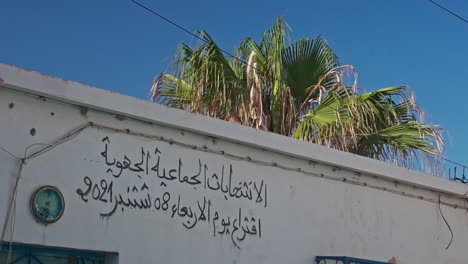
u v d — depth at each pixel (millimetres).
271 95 12062
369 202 9695
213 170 7801
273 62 12156
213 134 7742
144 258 6926
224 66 11656
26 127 6254
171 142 7438
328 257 8602
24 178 6156
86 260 6625
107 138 6863
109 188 6777
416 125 11422
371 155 11570
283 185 8555
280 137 8477
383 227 9812
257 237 8086
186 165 7531
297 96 12508
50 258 6383
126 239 6816
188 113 7500
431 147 11188
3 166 6047
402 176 10125
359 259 8742
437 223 10805
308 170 8922
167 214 7227
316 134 11125
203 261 7461
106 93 6781
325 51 12469
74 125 6617
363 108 11305
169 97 11992
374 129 11531
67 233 6371
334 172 9273
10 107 6180
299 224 8617
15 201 6062
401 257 9977
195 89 11336
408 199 10375
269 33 12438
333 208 9125
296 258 8461
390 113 11984
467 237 11320
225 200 7836
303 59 12461
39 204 6207
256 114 11508
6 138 6105
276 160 8547
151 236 7031
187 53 11602
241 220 7957
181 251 7270
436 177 10734
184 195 7434
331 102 11250
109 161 6836
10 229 5996
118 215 6801
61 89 6430
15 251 6145
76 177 6531
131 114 6988
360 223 9461
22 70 6172
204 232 7535
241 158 8133
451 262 10898
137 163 7074
